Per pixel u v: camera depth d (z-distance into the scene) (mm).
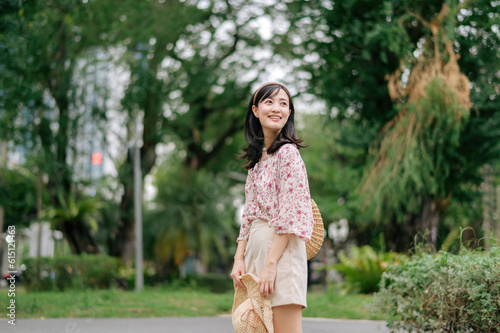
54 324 5969
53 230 17078
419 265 4582
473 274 4039
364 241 22047
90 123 15195
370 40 9508
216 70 17859
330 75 10977
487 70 9438
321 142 21031
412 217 10930
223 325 6309
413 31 9922
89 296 9102
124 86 15180
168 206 21906
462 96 8641
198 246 21641
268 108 2662
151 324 6285
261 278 2451
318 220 2721
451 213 13328
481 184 11219
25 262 13602
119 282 15055
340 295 10273
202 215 21781
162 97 16078
